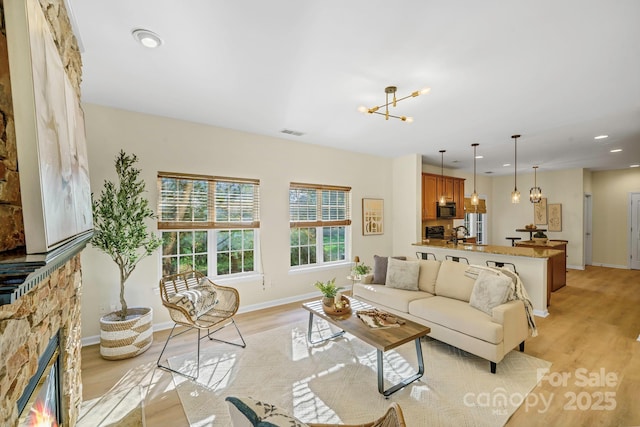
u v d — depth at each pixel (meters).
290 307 4.40
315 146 4.98
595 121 3.74
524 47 2.08
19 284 0.76
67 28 1.63
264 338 3.30
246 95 2.94
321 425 1.31
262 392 2.32
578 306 4.41
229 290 3.26
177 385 2.42
